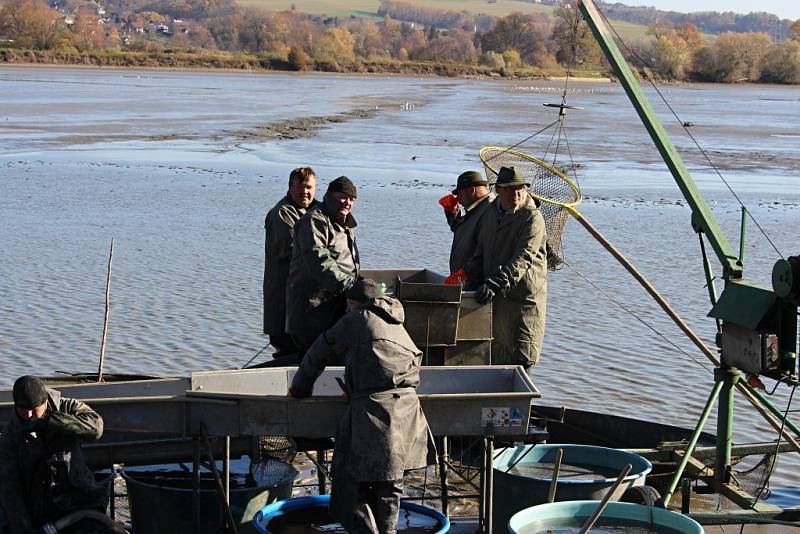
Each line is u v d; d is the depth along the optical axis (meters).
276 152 40.19
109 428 6.91
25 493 6.36
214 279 17.67
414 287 8.29
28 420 6.31
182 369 12.81
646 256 20.98
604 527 6.59
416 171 35.09
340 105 74.81
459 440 9.56
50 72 126.12
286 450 8.18
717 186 33.47
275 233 9.42
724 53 173.62
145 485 7.29
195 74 141.88
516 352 9.19
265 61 165.88
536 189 10.71
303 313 8.34
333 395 7.37
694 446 8.14
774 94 136.50
